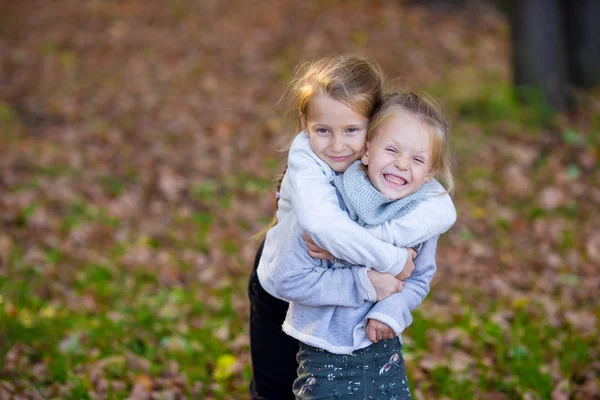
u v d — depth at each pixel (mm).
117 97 8898
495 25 11445
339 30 11172
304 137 2391
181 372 3734
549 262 4957
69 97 8844
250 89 9203
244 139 7641
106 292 4633
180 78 9609
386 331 2287
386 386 2387
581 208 5797
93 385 3568
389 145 2285
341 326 2332
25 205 5824
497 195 6117
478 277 4848
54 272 4852
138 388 3521
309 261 2330
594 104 7305
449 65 9820
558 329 4105
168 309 4398
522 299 4398
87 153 7184
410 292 2377
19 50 10555
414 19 11633
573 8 7449
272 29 11352
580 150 6699
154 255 5211
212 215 5922
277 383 2732
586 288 4613
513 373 3664
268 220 5859
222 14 12164
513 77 7746
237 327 4281
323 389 2346
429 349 3975
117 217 5812
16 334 3936
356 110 2287
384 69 9570
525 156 6676
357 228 2223
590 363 3734
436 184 2439
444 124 2387
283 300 2584
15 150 7035
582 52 7480
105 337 4035
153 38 11188
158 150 7309
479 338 4027
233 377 3730
